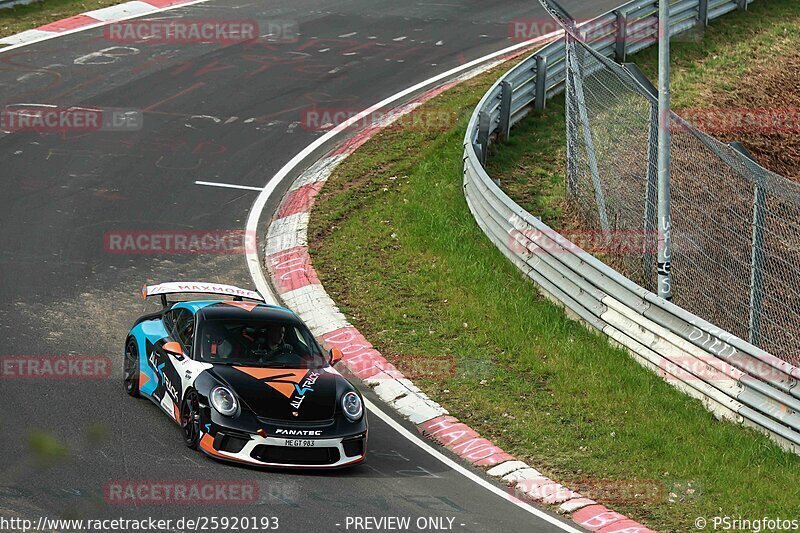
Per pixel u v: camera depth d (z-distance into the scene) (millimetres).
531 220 53750
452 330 49531
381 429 40844
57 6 91500
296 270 54062
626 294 47875
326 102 75375
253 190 62156
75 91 73625
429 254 56219
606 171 58344
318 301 51250
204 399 34875
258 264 54594
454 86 78875
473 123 66000
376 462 37594
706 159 65062
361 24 92875
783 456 40625
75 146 65312
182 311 40219
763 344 49125
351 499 33688
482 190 58906
